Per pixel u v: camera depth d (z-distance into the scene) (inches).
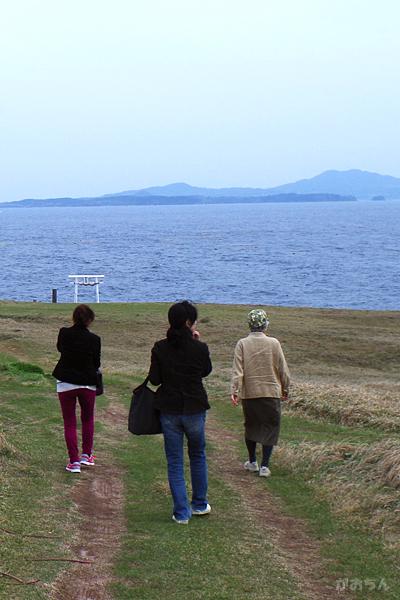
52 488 377.1
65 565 275.3
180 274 3809.1
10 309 1569.9
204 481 348.8
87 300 2817.4
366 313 1562.5
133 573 276.2
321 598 265.7
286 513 364.5
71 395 414.6
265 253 5191.9
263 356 421.7
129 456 471.5
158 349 333.4
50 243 6727.4
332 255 4975.4
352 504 364.5
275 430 427.2
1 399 649.0
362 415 622.5
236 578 276.8
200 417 335.6
